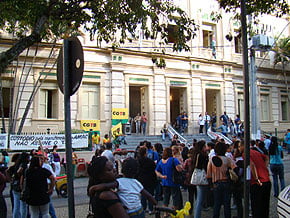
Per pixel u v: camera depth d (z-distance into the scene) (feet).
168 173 22.77
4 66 21.18
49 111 64.03
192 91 76.18
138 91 81.92
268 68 90.33
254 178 19.99
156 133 70.59
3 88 61.31
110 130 66.08
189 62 76.54
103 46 66.54
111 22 33.35
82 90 65.77
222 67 81.35
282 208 14.33
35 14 28.17
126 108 67.36
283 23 91.35
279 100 93.09
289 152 69.46
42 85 62.44
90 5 32.60
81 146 53.16
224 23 82.64
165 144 65.05
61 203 30.07
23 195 18.21
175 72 74.59
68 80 11.50
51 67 62.28
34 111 60.95
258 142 29.22
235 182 20.48
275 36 88.74
